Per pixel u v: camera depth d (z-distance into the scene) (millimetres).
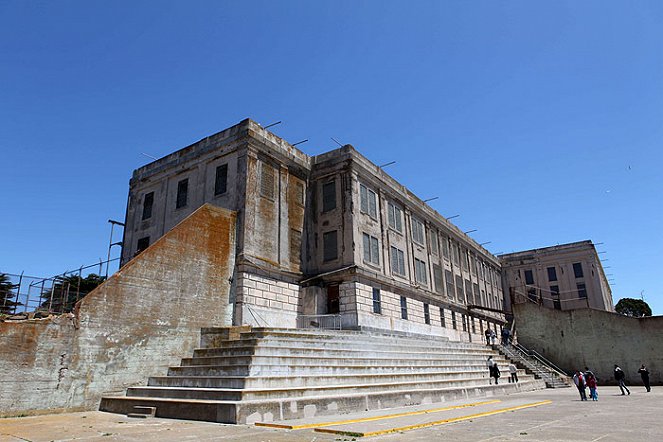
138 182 33625
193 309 20984
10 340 14469
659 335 35344
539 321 41094
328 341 20516
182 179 30875
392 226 35938
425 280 39375
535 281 61844
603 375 37094
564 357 39250
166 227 30391
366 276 29953
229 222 24703
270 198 28719
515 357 36188
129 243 32438
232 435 10148
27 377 14656
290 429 11047
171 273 20219
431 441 9602
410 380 19578
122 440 9617
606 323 37750
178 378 16281
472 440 9719
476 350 32469
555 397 22812
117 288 17844
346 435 10188
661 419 13492
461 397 19672
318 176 33062
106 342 17031
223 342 19438
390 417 13320
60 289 20016
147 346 18422
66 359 15734
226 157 28688
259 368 15328
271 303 26688
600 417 14062
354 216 30891
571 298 59281
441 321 40156
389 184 36188
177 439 9688
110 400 15750
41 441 9711
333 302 29953
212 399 13516
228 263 23953
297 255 30234
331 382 16438
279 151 30172
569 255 60844
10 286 17562
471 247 51531
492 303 54750
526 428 11562
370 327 29469
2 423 12703
